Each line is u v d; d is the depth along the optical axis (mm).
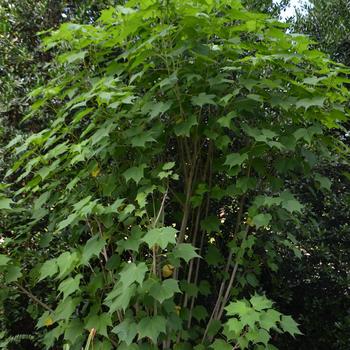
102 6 3057
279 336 3346
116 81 2160
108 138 2211
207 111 2512
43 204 2549
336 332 3314
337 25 3727
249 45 2326
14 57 3016
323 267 3361
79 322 2207
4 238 2707
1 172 2916
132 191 2398
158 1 2062
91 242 2098
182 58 2340
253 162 2383
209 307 2859
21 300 2883
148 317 1941
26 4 3053
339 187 3457
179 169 2605
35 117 3008
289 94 2311
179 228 2818
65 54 2361
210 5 2172
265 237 2834
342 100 2348
